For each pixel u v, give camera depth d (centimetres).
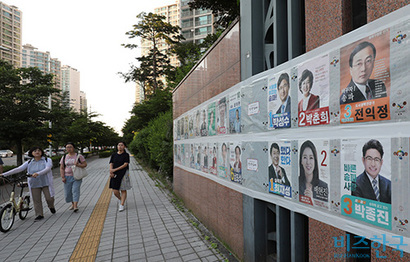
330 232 173
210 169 421
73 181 589
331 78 172
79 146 2859
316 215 186
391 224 132
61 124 1681
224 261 317
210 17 4606
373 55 142
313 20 192
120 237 414
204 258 328
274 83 240
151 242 388
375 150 141
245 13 295
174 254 343
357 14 169
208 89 432
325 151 177
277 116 235
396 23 129
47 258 347
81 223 498
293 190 212
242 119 304
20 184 534
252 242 279
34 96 1399
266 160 253
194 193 521
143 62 2944
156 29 2833
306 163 197
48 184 554
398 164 128
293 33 219
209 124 426
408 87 123
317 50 185
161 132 974
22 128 1339
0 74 1345
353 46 155
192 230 435
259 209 278
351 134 157
